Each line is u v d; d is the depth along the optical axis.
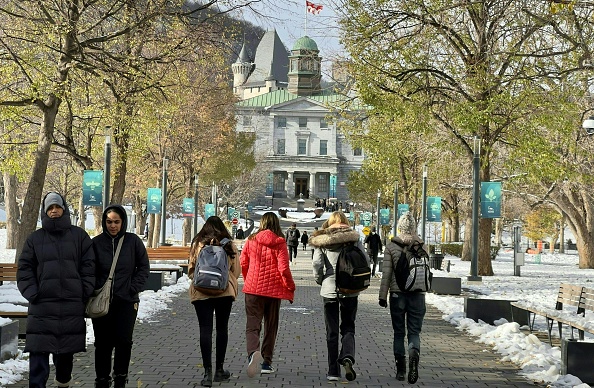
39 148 22.88
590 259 46.84
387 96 29.11
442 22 29.23
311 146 164.38
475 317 16.69
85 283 7.77
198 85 49.28
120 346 8.32
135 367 10.66
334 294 9.92
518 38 28.08
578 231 46.94
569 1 15.90
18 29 22.89
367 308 20.50
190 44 23.81
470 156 31.56
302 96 165.38
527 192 47.09
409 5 28.73
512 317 16.45
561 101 28.17
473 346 13.48
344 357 9.69
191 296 9.54
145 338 13.77
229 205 98.38
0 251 49.03
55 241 7.69
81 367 10.58
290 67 170.12
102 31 24.59
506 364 11.55
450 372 10.73
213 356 11.73
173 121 48.47
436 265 36.78
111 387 9.09
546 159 29.02
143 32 23.03
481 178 32.16
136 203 67.88
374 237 36.84
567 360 10.15
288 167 162.62
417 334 9.98
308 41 168.38
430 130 29.69
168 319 16.92
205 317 9.49
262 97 169.25
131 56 23.14
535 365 11.16
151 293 22.42
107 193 22.52
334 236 9.94
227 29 23.84
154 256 28.91
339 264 9.88
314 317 18.05
